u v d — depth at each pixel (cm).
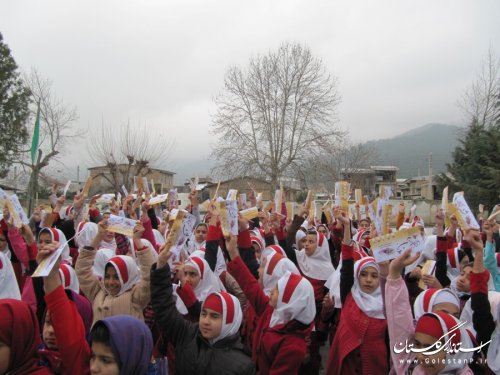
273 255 488
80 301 322
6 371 238
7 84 2630
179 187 4847
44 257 262
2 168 2653
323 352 710
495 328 337
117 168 2372
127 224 419
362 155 4872
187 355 332
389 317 342
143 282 388
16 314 241
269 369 378
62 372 278
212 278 459
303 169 3531
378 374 385
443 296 368
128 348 244
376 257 346
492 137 2680
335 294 515
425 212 3409
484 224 471
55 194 805
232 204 470
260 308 416
